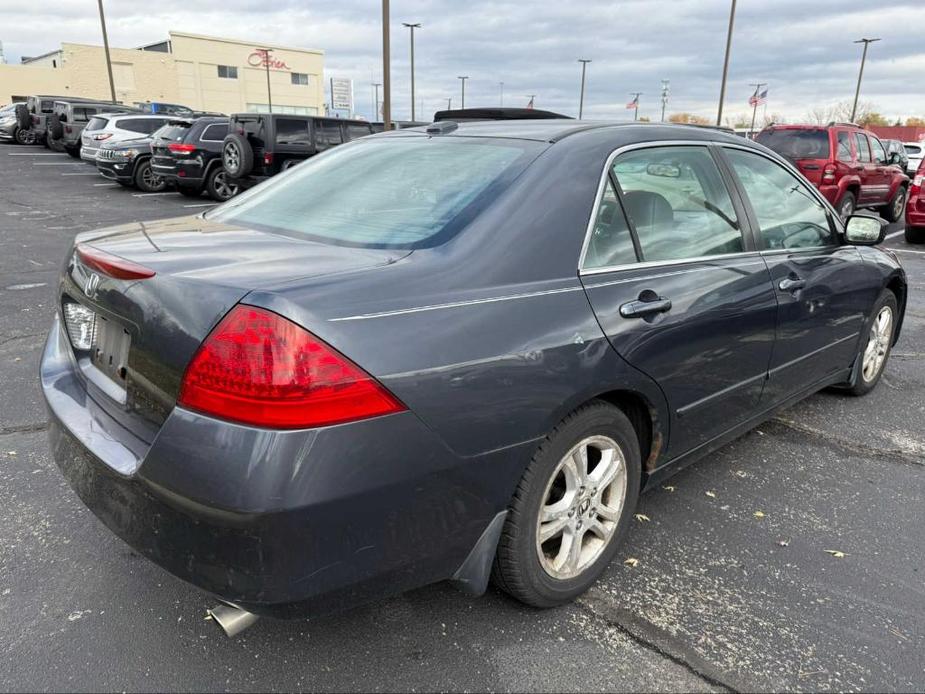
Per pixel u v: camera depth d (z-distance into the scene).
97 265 2.17
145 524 1.91
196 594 2.55
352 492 1.79
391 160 2.86
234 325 1.75
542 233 2.30
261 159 15.72
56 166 23.31
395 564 1.95
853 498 3.38
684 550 2.90
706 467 3.68
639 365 2.47
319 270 1.97
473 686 2.15
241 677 2.17
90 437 2.14
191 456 1.77
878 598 2.61
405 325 1.90
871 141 13.72
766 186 3.48
